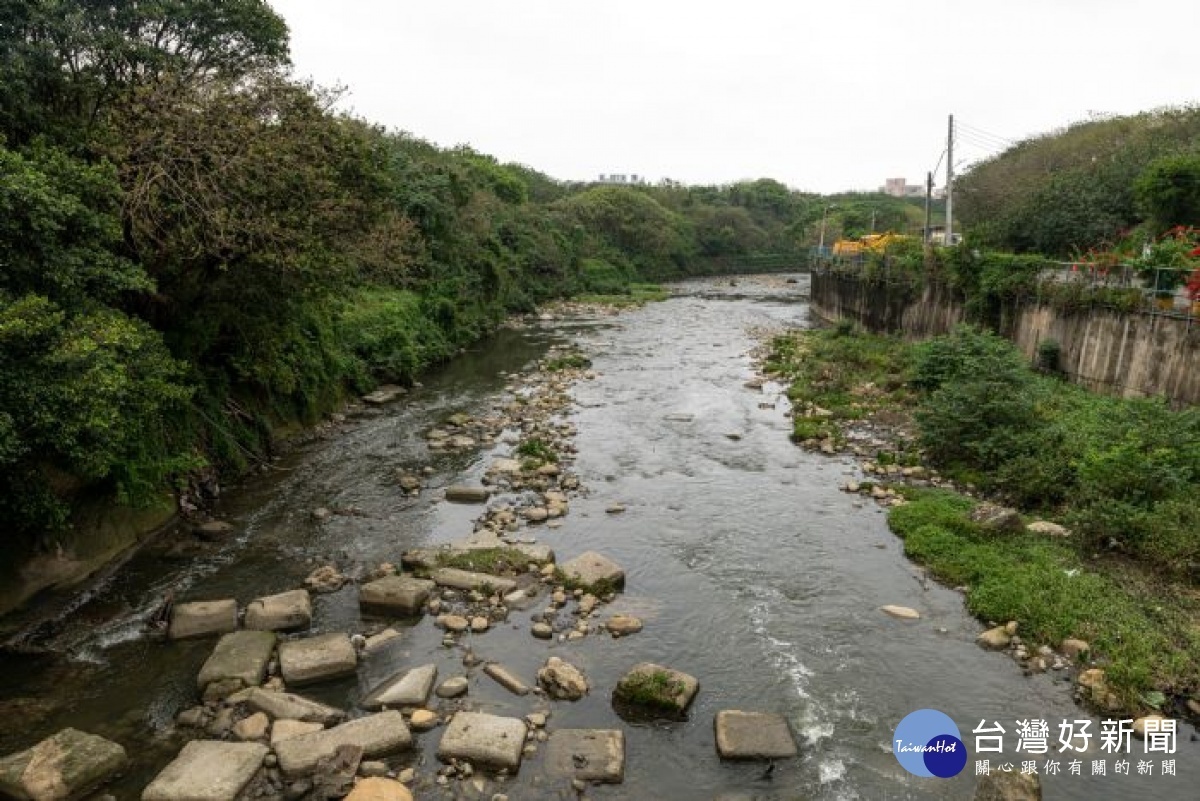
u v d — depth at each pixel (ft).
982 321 93.20
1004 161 174.50
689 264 331.16
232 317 57.93
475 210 159.33
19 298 34.17
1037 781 26.23
